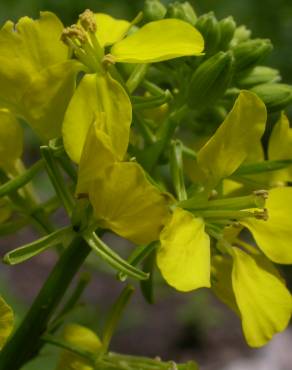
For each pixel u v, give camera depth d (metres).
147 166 0.11
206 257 0.09
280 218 0.10
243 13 0.29
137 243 0.09
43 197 0.27
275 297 0.10
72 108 0.09
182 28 0.10
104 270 0.25
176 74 0.11
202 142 0.12
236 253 0.10
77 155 0.09
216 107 0.12
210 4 0.29
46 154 0.10
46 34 0.10
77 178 0.10
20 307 0.24
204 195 0.10
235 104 0.10
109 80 0.09
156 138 0.11
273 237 0.10
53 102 0.10
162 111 0.11
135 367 0.11
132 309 0.30
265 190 0.10
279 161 0.10
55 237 0.10
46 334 0.11
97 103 0.09
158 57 0.10
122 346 0.29
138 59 0.10
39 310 0.11
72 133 0.09
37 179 0.28
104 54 0.10
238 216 0.10
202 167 0.10
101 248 0.10
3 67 0.10
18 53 0.10
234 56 0.11
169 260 0.09
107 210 0.09
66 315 0.11
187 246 0.09
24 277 0.31
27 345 0.11
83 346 0.11
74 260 0.11
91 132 0.09
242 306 0.10
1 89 0.10
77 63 0.10
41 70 0.10
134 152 0.11
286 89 0.11
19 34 0.10
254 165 0.10
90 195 0.09
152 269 0.11
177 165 0.10
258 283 0.10
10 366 0.11
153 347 0.29
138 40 0.10
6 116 0.10
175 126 0.11
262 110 0.10
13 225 0.11
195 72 0.10
